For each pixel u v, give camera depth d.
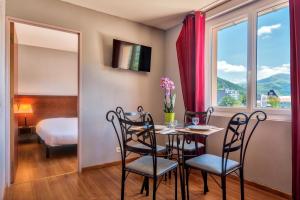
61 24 2.72
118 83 3.27
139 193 2.26
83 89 2.91
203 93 3.04
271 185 2.28
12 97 2.46
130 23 3.37
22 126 4.89
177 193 2.26
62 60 5.51
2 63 2.02
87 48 2.94
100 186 2.43
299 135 1.91
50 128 3.82
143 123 1.73
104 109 3.12
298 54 1.93
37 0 2.55
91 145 2.99
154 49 3.69
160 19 3.34
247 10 2.59
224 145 1.74
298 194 1.92
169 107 2.38
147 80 3.62
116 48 3.13
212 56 3.12
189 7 2.90
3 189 2.07
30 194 2.21
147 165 1.85
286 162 2.16
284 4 2.28
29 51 5.07
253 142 2.45
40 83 5.22
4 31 2.19
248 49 2.59
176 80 3.59
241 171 1.95
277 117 2.27
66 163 3.25
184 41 3.20
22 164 3.18
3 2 2.08
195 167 1.90
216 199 2.14
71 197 2.16
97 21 3.03
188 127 2.15
